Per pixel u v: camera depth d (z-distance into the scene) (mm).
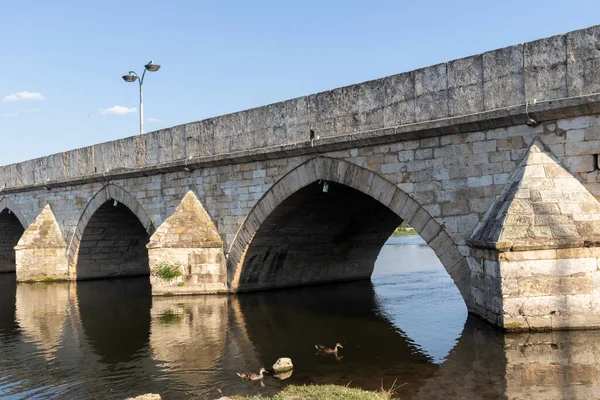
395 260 38781
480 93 14148
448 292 21750
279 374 11531
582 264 12047
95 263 30781
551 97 13070
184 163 22328
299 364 12180
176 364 12641
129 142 25484
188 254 21750
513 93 13617
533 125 13328
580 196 12594
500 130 13859
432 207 15031
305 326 16094
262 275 22625
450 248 14680
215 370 12055
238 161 20438
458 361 11523
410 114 15469
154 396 10188
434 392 9867
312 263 24219
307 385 10672
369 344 13656
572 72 12797
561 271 12109
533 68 13320
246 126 20141
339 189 19312
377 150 16219
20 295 25125
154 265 21828
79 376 12094
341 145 16906
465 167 14438
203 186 22172
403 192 15633
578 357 10828
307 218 21141
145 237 31844
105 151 27031
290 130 18609
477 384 10086
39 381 11852
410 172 15484
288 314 17922
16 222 38250
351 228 23547
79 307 21031
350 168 16922
